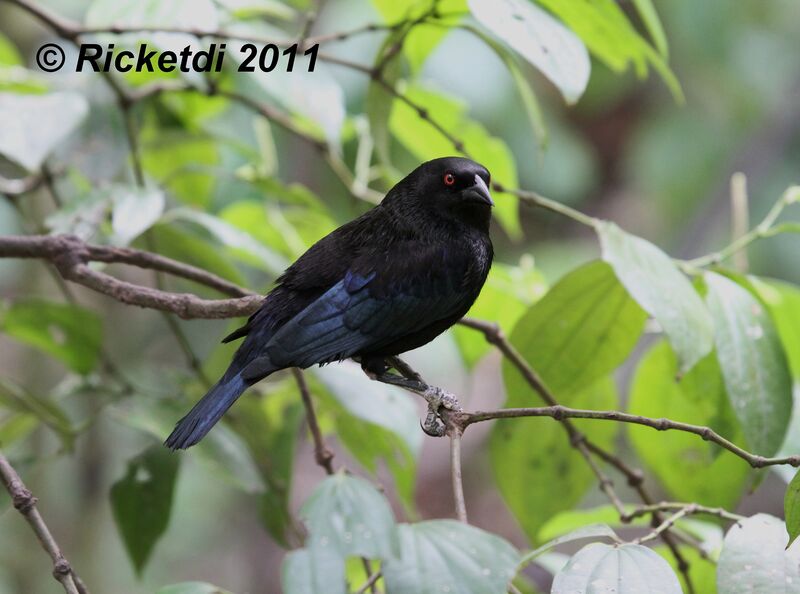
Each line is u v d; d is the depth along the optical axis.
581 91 7.48
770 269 16.38
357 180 11.10
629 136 18.23
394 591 6.23
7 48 12.38
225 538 17.69
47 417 9.73
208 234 12.16
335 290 8.41
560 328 9.22
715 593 8.84
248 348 8.27
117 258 8.82
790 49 17.02
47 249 8.70
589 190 18.12
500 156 11.16
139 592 17.00
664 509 8.08
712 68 16.78
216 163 12.24
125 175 12.16
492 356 17.67
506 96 15.26
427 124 11.20
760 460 6.92
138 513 9.54
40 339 10.30
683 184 16.94
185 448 7.56
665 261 8.28
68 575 6.76
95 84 11.13
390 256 8.64
